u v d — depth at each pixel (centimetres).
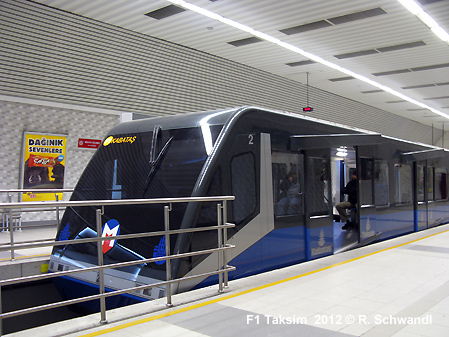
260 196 578
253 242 562
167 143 575
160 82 1485
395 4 1169
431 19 1278
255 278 512
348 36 1439
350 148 848
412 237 920
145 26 1351
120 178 596
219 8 1196
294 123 661
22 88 1148
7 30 1111
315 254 680
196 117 584
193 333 328
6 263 606
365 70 1905
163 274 473
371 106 2789
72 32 1237
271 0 1142
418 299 423
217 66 1702
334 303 409
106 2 1158
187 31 1395
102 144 659
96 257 560
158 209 519
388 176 977
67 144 1249
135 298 491
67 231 616
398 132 3172
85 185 635
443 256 664
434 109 2948
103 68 1319
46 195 1211
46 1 1155
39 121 1194
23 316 611
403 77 2039
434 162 1288
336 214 1187
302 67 1867
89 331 332
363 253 695
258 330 334
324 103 2327
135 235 371
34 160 1185
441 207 1320
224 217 455
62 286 602
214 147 529
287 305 401
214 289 456
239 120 558
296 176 654
